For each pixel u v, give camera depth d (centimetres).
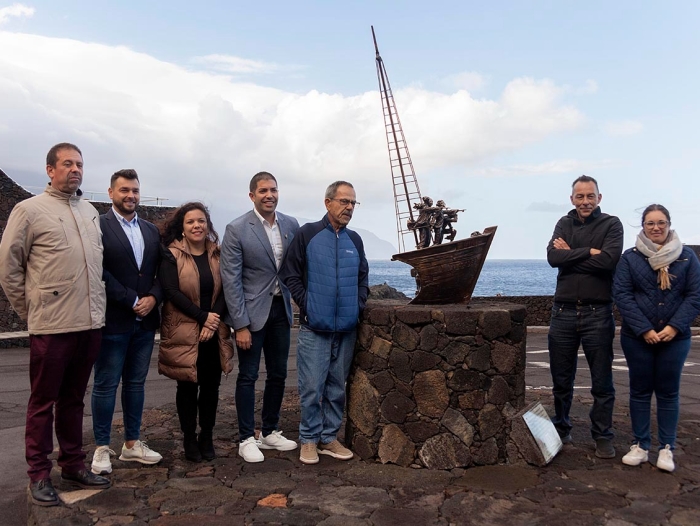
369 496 381
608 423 453
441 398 434
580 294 459
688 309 416
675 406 429
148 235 439
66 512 360
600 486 394
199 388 479
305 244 447
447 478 412
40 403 382
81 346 391
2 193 1634
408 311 439
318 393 449
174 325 435
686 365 1031
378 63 628
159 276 436
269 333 479
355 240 464
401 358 442
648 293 429
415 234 501
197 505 368
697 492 385
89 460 455
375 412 453
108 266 418
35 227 373
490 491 387
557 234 482
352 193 448
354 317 453
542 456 429
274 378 484
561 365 480
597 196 468
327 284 441
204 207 453
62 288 376
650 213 429
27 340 1505
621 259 443
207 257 457
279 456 466
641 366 433
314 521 345
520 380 451
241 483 406
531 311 1702
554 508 360
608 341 455
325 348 449
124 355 428
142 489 396
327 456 461
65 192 386
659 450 436
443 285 466
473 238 454
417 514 354
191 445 451
